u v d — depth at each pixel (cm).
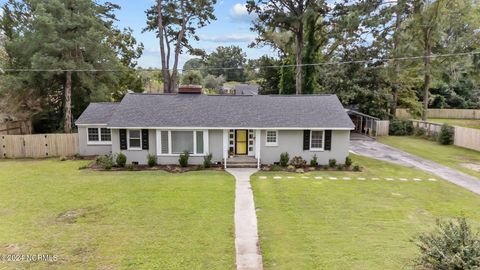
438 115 5025
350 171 1828
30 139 2198
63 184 1523
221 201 1284
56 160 2109
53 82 2734
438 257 687
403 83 3388
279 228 1027
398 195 1384
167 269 779
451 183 1595
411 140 2969
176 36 3769
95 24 2502
